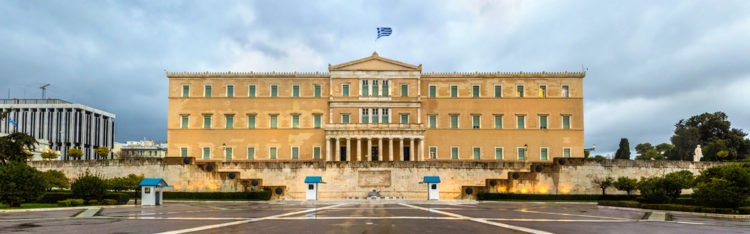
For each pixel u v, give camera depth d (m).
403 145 108.62
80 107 191.88
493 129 111.62
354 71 112.44
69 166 91.56
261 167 87.88
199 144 111.06
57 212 49.72
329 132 106.75
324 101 112.19
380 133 106.25
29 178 57.47
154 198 64.19
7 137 84.25
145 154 198.00
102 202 62.66
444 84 113.25
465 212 50.12
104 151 132.75
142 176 78.81
